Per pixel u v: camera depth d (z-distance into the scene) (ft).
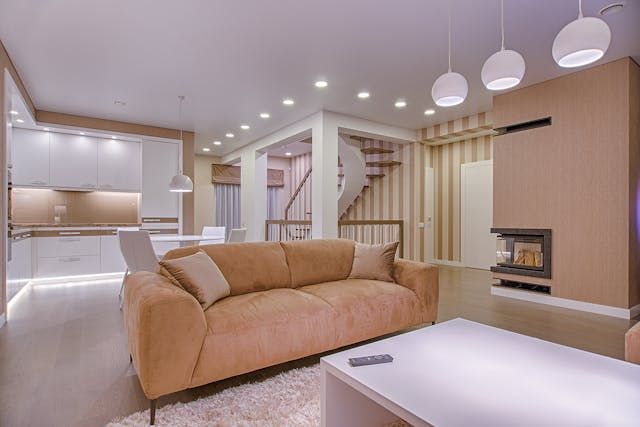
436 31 10.32
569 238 12.97
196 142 24.94
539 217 13.78
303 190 30.96
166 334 5.73
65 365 7.84
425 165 22.43
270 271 9.37
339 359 4.96
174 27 10.08
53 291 15.26
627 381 4.40
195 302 6.19
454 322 6.73
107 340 9.37
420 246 22.12
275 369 7.77
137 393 6.64
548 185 13.55
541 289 14.01
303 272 9.91
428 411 3.71
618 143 11.85
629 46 11.04
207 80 13.91
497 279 16.02
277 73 13.26
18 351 8.60
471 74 13.28
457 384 4.28
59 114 17.81
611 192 12.00
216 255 8.88
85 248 17.98
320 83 14.20
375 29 10.21
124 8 9.14
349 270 10.75
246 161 25.81
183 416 5.80
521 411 3.73
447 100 7.42
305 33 10.43
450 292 15.34
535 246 14.15
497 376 4.50
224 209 30.94
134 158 20.22
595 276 12.32
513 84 6.57
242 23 9.88
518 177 14.40
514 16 9.57
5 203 11.21
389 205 23.12
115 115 18.37
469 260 22.40
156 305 5.70
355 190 23.86
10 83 11.90
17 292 13.96
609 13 9.32
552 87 13.46
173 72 13.15
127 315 7.22
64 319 11.19
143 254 11.32
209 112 17.90
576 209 12.81
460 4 9.01
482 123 18.10
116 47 11.23
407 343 5.60
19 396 6.52
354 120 18.70
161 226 20.57
